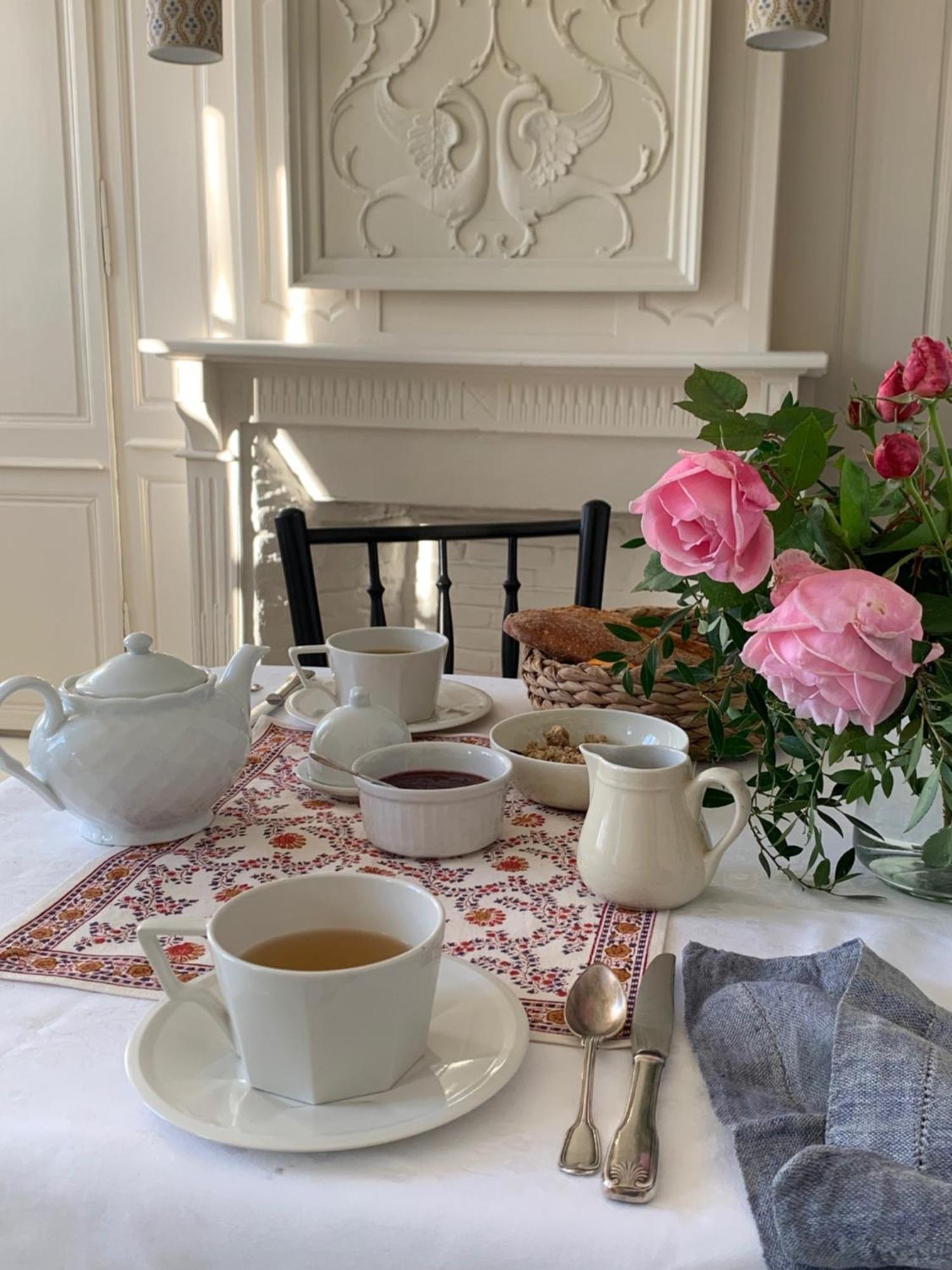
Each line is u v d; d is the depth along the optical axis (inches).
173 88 108.4
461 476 105.5
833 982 24.6
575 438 102.7
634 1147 20.6
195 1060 23.3
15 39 110.6
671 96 95.2
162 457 117.6
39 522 120.8
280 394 106.7
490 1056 23.4
